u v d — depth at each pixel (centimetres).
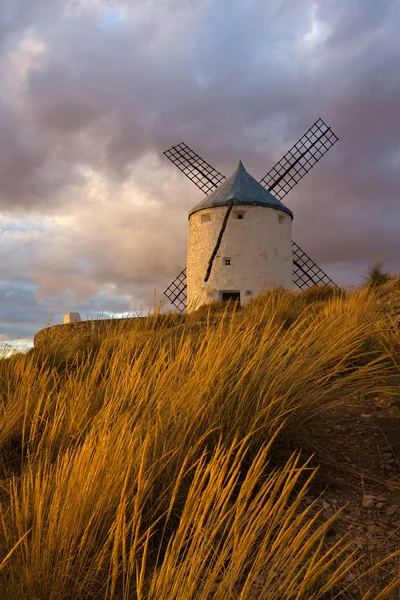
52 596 204
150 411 360
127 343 591
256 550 230
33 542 226
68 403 428
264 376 380
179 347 507
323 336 498
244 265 2728
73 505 242
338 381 407
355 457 343
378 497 293
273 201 2847
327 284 1300
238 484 299
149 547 251
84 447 285
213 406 342
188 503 219
